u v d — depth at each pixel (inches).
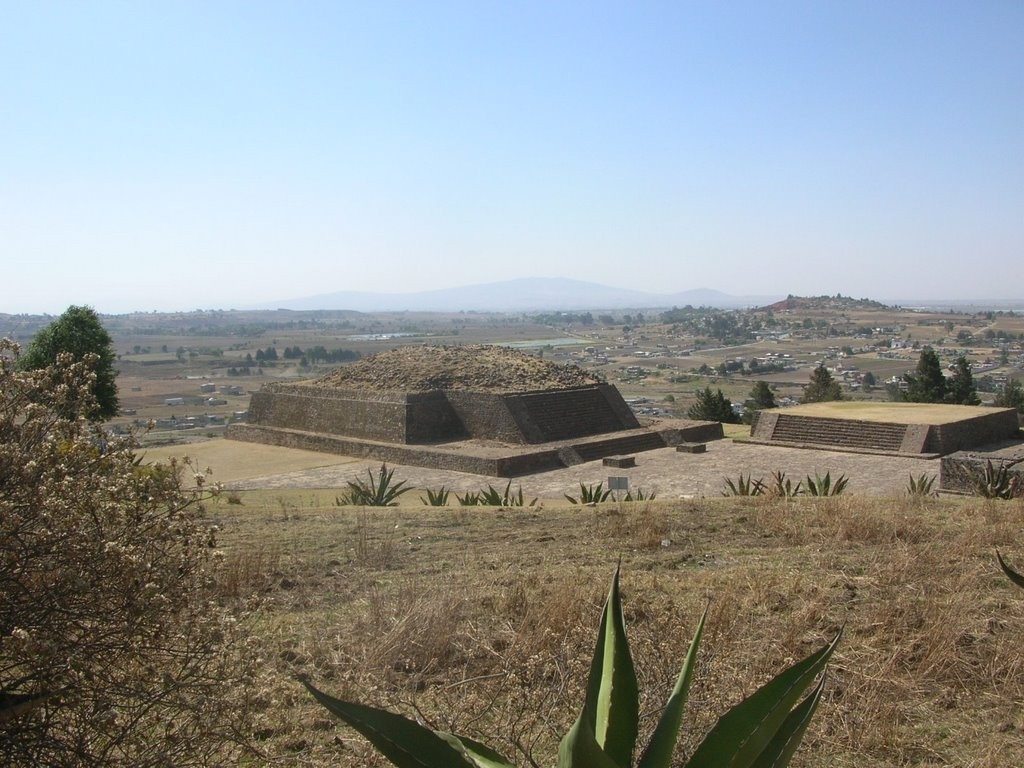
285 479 1195.3
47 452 157.9
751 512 535.8
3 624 149.7
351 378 1631.4
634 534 465.7
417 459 1322.6
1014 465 791.7
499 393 1434.5
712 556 409.4
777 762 119.6
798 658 242.4
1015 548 387.5
